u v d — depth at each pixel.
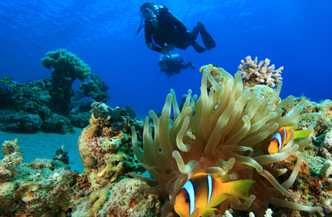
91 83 8.49
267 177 1.28
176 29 5.61
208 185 1.01
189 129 1.51
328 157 1.88
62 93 7.45
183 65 11.73
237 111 1.36
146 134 1.63
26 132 5.95
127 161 2.08
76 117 7.91
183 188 0.95
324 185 1.52
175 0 31.06
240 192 1.01
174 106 1.85
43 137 5.89
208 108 1.40
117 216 1.52
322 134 2.07
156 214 1.46
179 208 0.92
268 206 1.53
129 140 2.26
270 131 1.33
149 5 5.39
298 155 1.71
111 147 1.97
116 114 2.16
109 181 1.96
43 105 6.88
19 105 6.31
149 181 1.55
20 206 1.61
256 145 1.60
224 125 1.30
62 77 7.36
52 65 7.28
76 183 2.08
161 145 1.40
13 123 5.77
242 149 1.28
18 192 1.59
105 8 30.12
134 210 1.49
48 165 1.97
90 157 2.05
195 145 1.47
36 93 7.14
